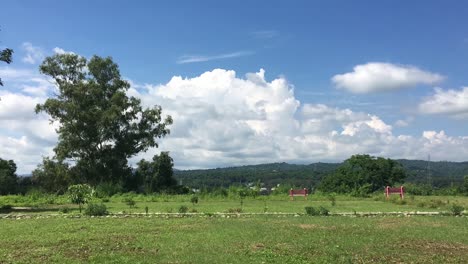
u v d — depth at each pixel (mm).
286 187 53938
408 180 80938
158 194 57375
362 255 15383
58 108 64562
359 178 66812
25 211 35188
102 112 65250
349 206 37125
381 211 31953
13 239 18812
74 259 14766
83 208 35594
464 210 31219
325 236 19125
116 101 66688
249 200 45531
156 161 67562
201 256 15078
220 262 14227
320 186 71188
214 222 24422
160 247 16734
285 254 15422
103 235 19719
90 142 66625
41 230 21516
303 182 82438
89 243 17625
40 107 64562
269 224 23344
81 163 66562
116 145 68188
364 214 29000
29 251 16109
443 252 16078
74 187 34656
